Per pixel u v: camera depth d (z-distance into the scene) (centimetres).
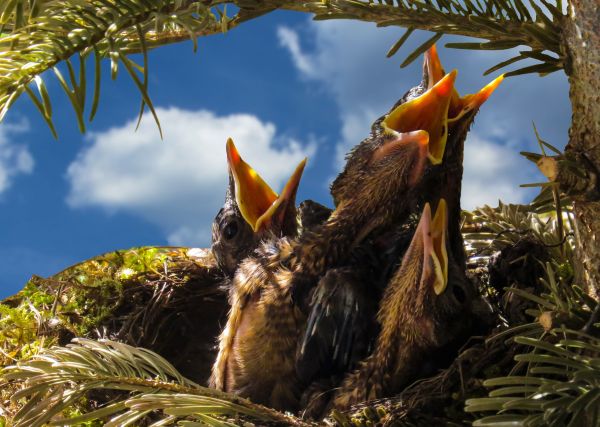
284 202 39
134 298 41
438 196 36
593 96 29
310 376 35
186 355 42
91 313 41
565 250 35
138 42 30
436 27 30
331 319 35
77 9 29
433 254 33
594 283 29
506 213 38
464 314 33
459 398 31
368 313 35
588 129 29
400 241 36
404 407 32
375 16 30
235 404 31
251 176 40
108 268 42
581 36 29
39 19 28
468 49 30
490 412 31
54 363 32
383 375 33
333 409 33
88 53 29
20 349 39
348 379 34
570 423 25
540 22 29
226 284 41
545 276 35
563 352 28
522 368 31
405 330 33
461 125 35
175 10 28
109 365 32
